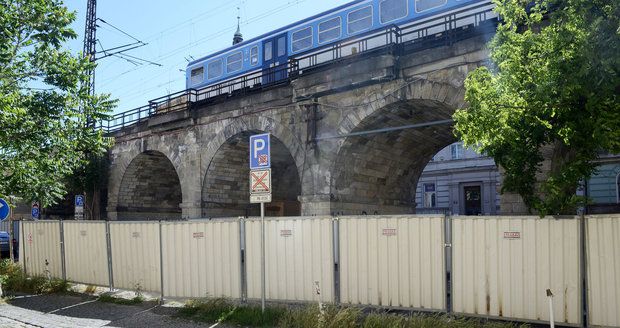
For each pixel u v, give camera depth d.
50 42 12.73
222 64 29.81
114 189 30.27
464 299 9.75
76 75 13.78
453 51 16.17
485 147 9.45
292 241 11.50
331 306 9.96
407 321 9.06
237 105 22.66
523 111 8.62
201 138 24.56
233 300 11.93
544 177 13.51
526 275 9.25
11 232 20.38
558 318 8.95
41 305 12.78
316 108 19.69
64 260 15.91
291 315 9.77
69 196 32.94
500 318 9.41
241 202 26.19
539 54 8.55
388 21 21.09
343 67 18.52
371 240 10.73
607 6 7.35
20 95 13.34
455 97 16.09
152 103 27.75
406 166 23.83
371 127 19.02
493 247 9.55
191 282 12.52
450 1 19.28
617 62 6.93
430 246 10.15
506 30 9.47
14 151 14.14
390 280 10.50
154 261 13.45
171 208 33.16
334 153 19.06
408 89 17.20
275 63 26.20
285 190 31.17
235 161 24.86
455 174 38.44
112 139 16.72
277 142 24.61
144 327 10.20
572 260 8.90
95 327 10.24
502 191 9.40
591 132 7.74
